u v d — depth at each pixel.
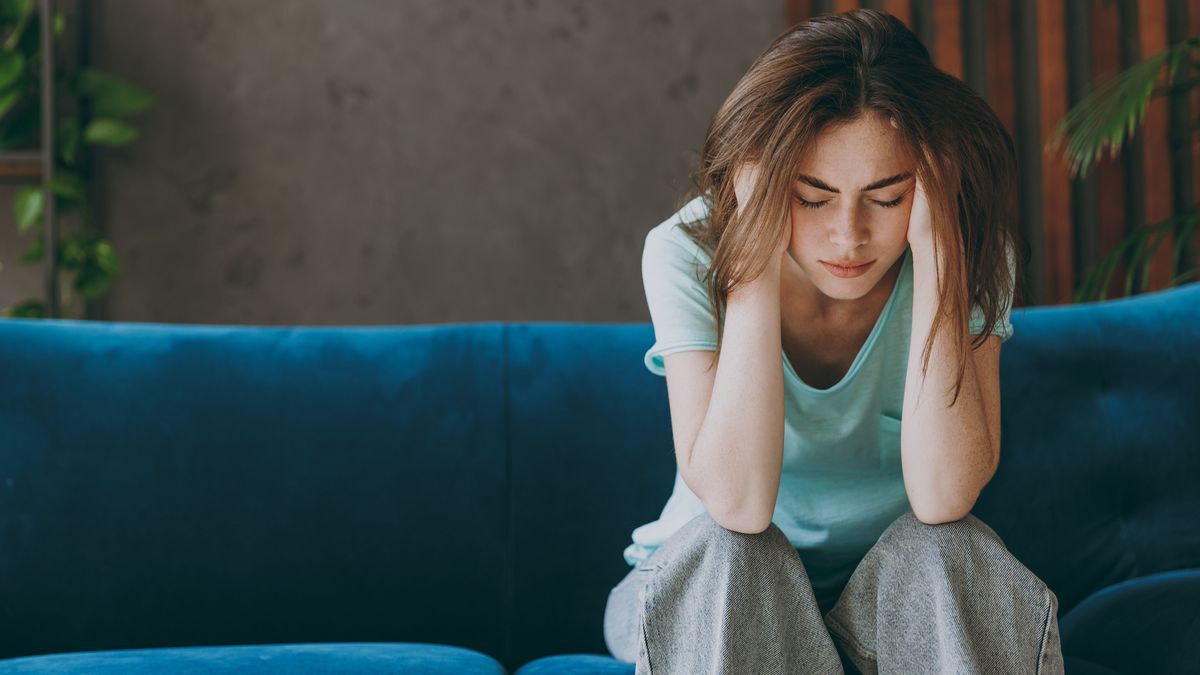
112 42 3.49
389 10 3.57
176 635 1.50
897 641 1.12
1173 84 2.72
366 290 3.55
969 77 3.51
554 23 3.61
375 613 1.53
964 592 1.10
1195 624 1.31
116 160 3.49
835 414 1.28
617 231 3.62
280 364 1.61
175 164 3.51
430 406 1.59
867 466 1.32
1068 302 3.42
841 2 3.46
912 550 1.12
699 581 1.10
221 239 3.52
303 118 3.54
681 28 3.63
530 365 1.63
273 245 3.53
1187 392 1.66
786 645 1.10
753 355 1.16
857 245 1.12
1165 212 3.38
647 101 3.62
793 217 1.14
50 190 3.14
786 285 1.26
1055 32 3.41
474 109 3.59
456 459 1.57
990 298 1.22
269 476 1.54
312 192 3.54
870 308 1.28
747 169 1.15
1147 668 1.30
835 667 1.12
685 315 1.27
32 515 1.49
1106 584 1.60
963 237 1.18
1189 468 1.63
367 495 1.55
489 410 1.59
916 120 1.08
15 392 1.53
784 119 1.08
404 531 1.54
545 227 3.60
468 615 1.54
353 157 3.56
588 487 1.58
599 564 1.56
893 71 1.09
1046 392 1.64
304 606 1.52
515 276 3.60
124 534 1.51
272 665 1.24
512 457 1.58
